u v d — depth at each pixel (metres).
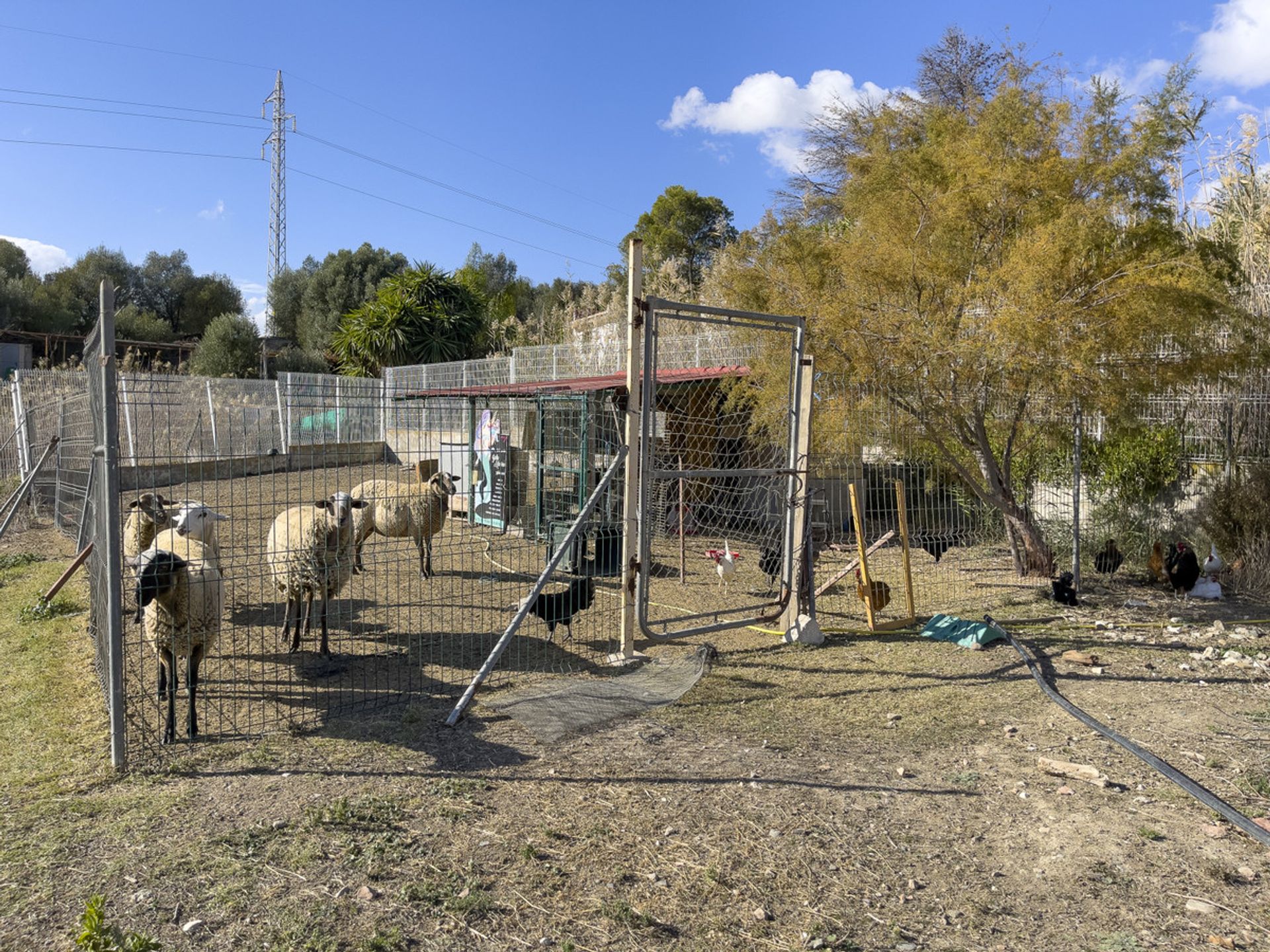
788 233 9.45
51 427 14.09
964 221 7.96
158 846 3.45
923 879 3.37
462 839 3.58
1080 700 5.49
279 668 6.02
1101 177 7.62
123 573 5.07
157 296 51.00
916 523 9.68
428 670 6.01
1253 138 10.85
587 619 7.62
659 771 4.34
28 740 4.58
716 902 3.17
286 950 2.80
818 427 8.08
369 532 9.53
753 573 9.88
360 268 43.69
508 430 13.98
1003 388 7.84
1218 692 5.63
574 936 2.94
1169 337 7.46
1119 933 3.02
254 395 20.00
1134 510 9.99
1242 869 3.45
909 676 6.04
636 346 6.00
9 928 2.87
